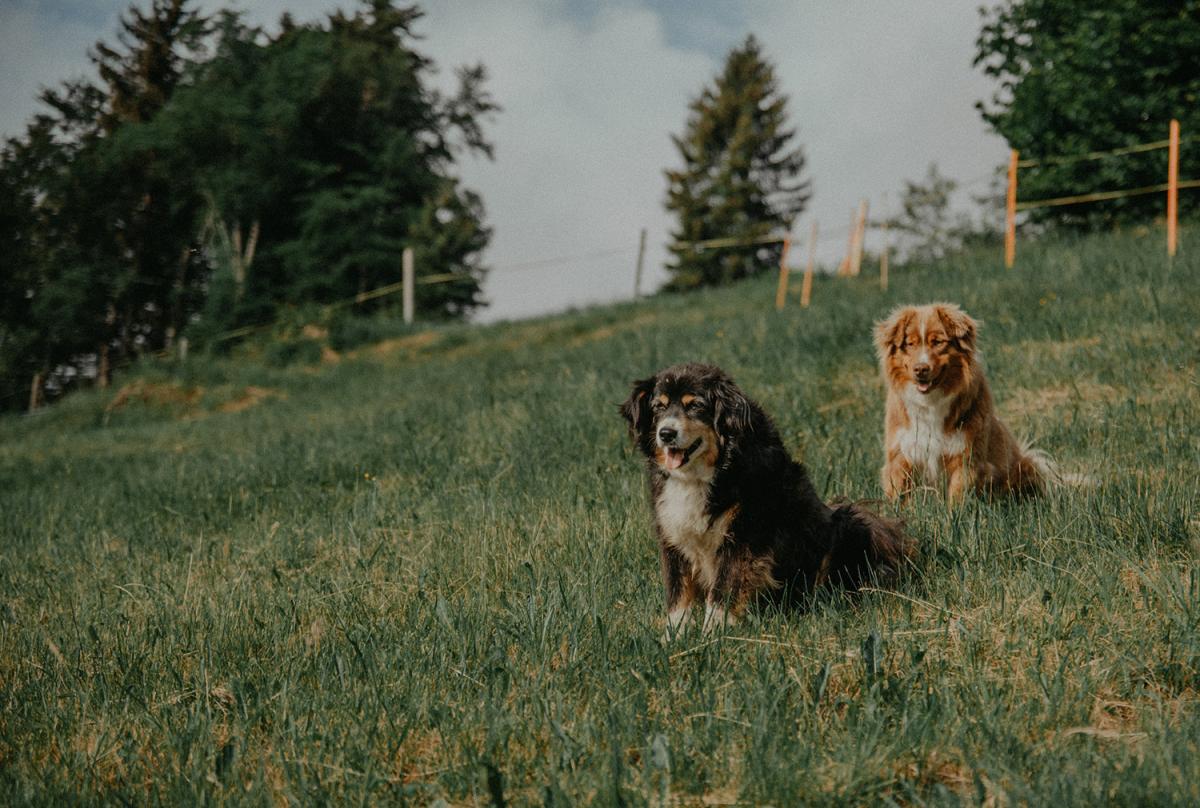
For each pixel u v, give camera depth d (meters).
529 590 4.93
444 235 42.97
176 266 41.47
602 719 3.46
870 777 2.98
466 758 3.30
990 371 9.54
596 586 4.93
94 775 3.48
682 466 4.81
